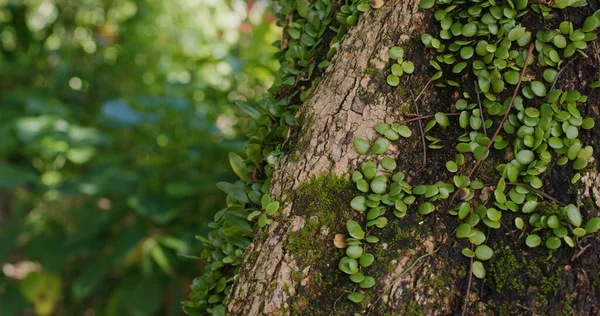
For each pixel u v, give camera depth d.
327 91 1.08
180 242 1.62
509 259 1.04
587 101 1.06
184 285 1.71
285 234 1.05
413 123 1.07
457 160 1.06
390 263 1.04
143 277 1.75
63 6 2.43
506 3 1.07
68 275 2.22
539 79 1.06
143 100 1.76
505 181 1.05
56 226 2.02
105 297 2.11
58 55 2.33
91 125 2.15
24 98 2.09
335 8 1.15
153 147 1.91
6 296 2.09
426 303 1.03
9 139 1.97
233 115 1.73
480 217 1.04
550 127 1.05
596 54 1.06
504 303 1.03
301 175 1.06
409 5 1.08
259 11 1.90
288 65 1.17
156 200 1.66
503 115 1.06
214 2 2.30
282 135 1.13
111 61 2.45
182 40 2.26
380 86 1.07
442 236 1.05
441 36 1.07
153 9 2.40
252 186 1.12
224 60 1.67
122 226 1.87
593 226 1.02
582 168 1.04
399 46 1.08
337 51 1.11
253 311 1.04
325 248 1.05
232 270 1.12
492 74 1.06
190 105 1.78
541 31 1.06
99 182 1.73
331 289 1.04
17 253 2.28
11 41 2.38
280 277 1.04
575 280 1.02
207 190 1.60
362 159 1.06
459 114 1.08
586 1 1.06
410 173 1.06
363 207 1.05
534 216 1.04
